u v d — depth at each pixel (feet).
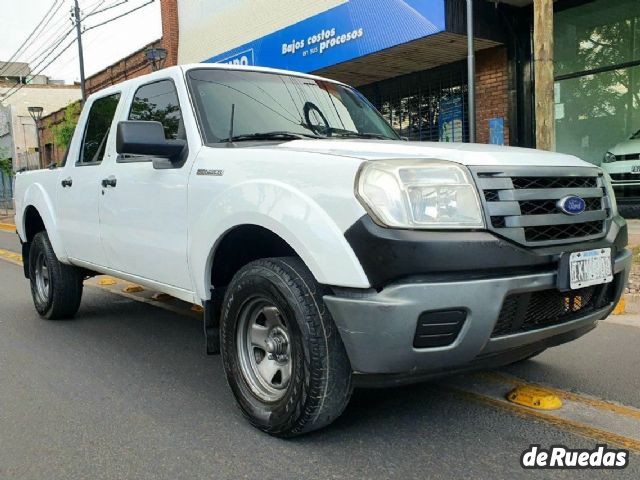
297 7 45.85
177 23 63.21
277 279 9.98
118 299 23.49
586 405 12.00
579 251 9.83
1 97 127.65
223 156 11.57
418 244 8.66
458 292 8.75
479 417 11.48
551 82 21.13
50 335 18.22
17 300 23.91
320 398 9.71
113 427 11.39
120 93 15.87
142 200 13.71
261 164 10.68
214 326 12.19
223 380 13.97
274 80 14.44
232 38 54.13
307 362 9.68
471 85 27.94
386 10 35.81
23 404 12.62
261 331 11.05
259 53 46.93
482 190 9.27
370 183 9.05
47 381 14.06
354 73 42.52
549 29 20.97
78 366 15.16
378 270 8.76
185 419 11.69
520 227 9.37
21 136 122.11
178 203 12.47
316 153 10.15
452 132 40.14
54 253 19.15
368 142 11.62
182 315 20.76
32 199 19.76
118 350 16.55
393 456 9.97
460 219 9.04
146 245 13.73
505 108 36.63
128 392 13.24
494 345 9.39
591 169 11.07
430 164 9.26
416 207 8.88
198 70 13.66
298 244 9.61
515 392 12.44
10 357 15.99
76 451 10.43
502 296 9.03
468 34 27.81
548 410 11.78
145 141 12.04
